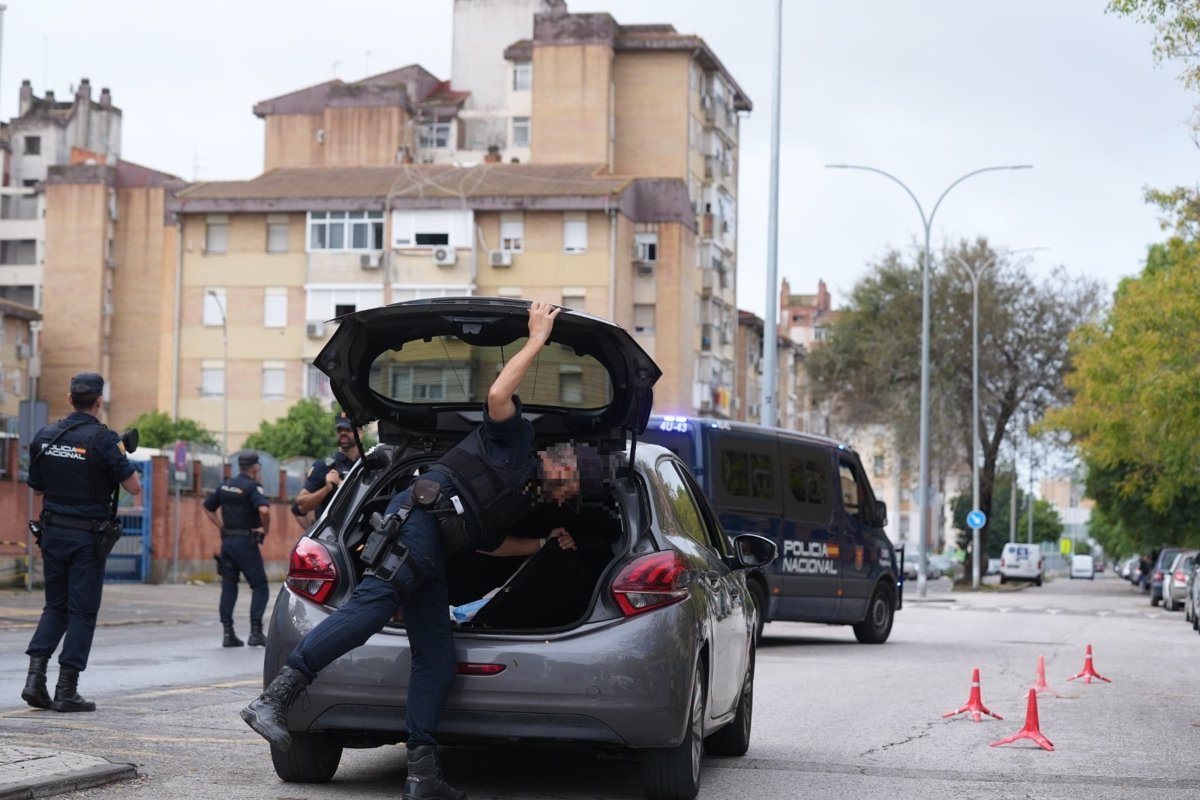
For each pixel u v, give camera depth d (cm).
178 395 7000
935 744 1074
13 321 7862
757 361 9556
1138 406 4234
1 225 9344
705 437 1906
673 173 7781
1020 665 1883
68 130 9819
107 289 8756
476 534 713
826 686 1516
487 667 718
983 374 6381
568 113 7738
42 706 1042
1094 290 6344
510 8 8575
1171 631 3056
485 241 6856
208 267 6988
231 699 1180
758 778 888
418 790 704
